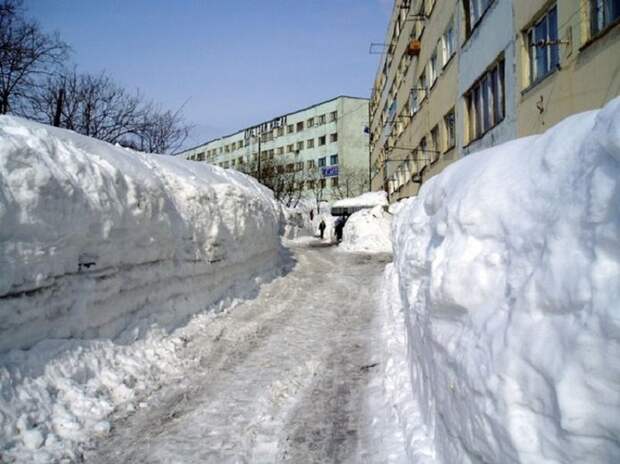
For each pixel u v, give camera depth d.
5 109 14.95
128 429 3.72
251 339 6.38
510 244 2.33
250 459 3.32
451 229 2.99
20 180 3.87
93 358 4.41
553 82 7.72
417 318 3.84
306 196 52.94
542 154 2.38
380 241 19.02
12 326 3.74
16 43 15.01
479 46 11.39
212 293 7.77
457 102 13.31
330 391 4.58
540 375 1.78
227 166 67.06
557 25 7.62
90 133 18.33
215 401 4.31
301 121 56.03
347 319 7.60
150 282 5.92
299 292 9.91
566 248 1.84
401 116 23.70
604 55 6.31
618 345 1.49
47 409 3.60
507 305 2.19
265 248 11.05
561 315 1.79
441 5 15.16
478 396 2.14
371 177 42.34
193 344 5.88
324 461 3.29
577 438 1.56
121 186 5.43
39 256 3.97
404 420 3.59
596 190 1.73
